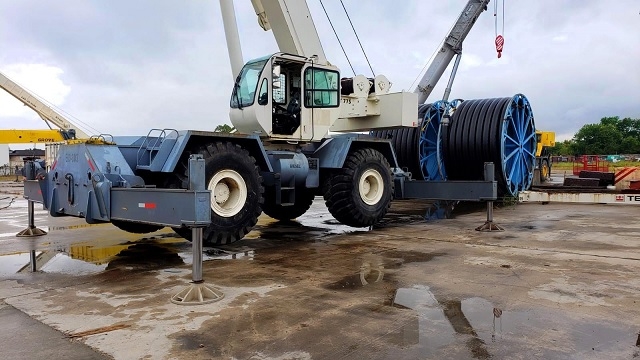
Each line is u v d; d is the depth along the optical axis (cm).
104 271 505
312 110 742
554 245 619
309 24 805
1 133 2248
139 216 465
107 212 512
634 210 1023
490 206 763
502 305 372
